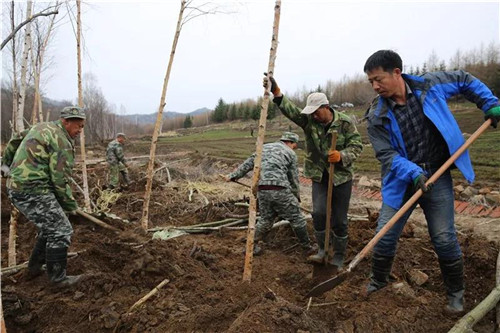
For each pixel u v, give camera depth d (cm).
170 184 998
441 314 315
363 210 747
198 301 330
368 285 356
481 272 388
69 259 406
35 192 350
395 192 316
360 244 479
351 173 406
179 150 2470
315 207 425
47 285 371
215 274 405
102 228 539
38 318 322
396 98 307
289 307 272
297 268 434
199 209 723
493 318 311
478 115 2298
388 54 292
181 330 283
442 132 289
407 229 503
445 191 307
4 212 587
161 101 523
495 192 779
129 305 333
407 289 352
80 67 541
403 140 311
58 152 356
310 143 409
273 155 480
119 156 1013
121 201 829
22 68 430
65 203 373
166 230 567
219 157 1855
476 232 561
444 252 309
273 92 374
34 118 525
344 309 316
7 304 321
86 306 330
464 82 305
